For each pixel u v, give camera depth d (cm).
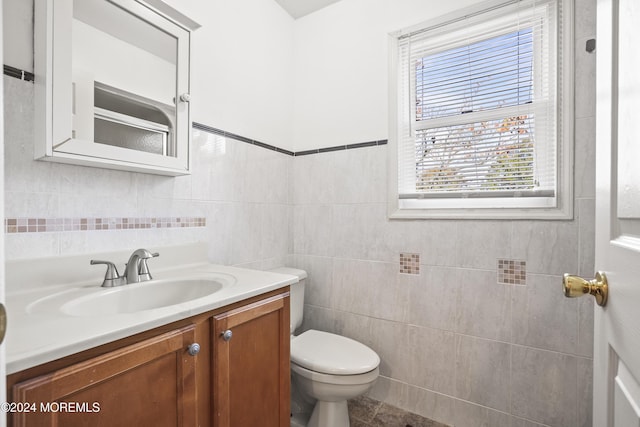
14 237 91
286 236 200
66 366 58
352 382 130
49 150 87
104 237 111
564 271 133
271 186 188
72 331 63
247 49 173
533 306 139
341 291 188
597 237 61
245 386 98
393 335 171
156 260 126
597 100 62
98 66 98
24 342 57
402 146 173
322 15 199
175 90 120
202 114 147
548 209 136
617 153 52
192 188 142
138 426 69
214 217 152
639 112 43
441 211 159
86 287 100
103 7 100
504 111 149
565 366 133
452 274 156
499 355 146
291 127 206
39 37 89
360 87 183
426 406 162
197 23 124
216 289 111
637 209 43
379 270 176
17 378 53
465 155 158
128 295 101
